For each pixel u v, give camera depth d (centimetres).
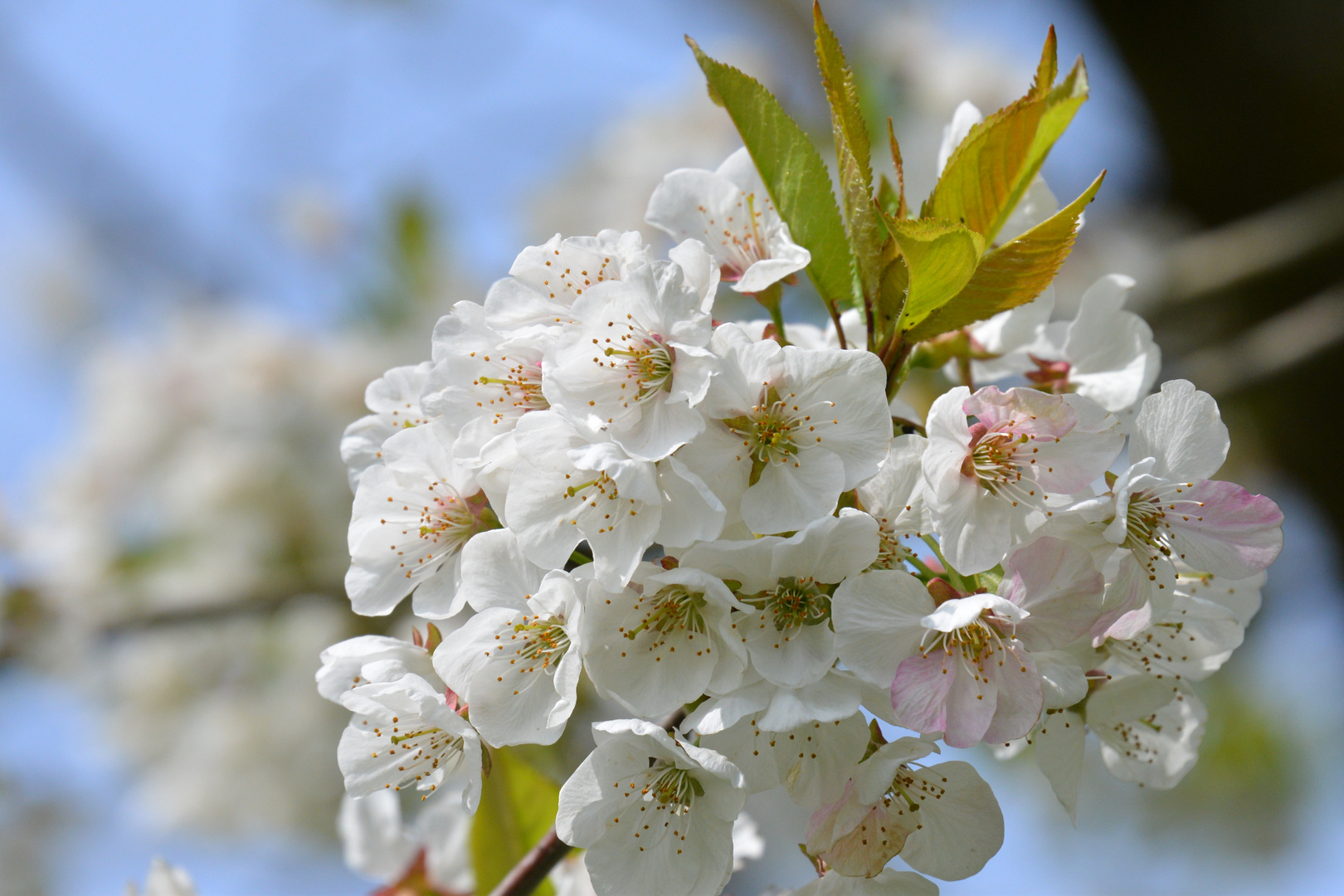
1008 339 54
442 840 58
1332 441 108
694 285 50
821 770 49
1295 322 91
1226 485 49
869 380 50
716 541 49
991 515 49
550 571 49
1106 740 53
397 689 50
